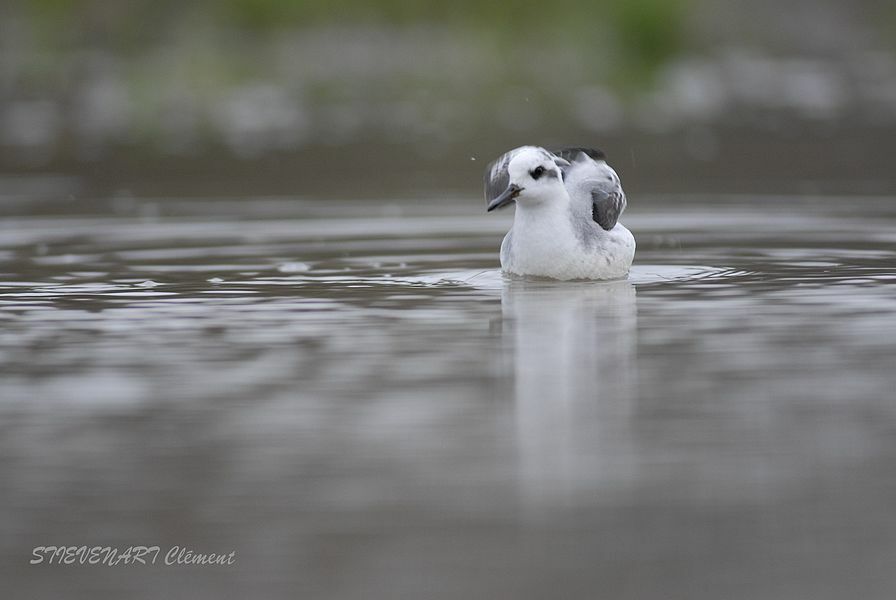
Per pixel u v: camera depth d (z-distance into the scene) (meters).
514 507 13.45
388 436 15.48
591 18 75.81
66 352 19.59
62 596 12.05
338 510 13.43
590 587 11.79
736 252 28.50
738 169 45.72
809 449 14.88
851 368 18.05
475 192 41.22
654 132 55.41
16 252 29.62
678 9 76.12
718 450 14.91
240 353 19.33
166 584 12.12
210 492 13.93
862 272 25.52
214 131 58.12
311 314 22.00
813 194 39.06
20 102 65.56
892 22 84.44
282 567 12.30
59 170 48.34
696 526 12.97
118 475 14.45
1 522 13.32
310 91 68.38
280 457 14.88
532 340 19.91
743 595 11.61
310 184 44.03
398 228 33.38
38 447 15.34
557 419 16.05
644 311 21.95
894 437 15.20
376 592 11.76
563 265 24.83
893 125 56.38
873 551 12.42
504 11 76.81
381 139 54.72
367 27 78.00
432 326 20.95
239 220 35.41
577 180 25.73
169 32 77.25
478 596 11.66
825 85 69.25
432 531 12.95
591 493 13.77
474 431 15.65
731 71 74.75
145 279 25.77
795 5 85.44
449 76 71.25
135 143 54.81
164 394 17.28
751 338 19.83
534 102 64.56
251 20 77.56
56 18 76.38
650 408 16.45
